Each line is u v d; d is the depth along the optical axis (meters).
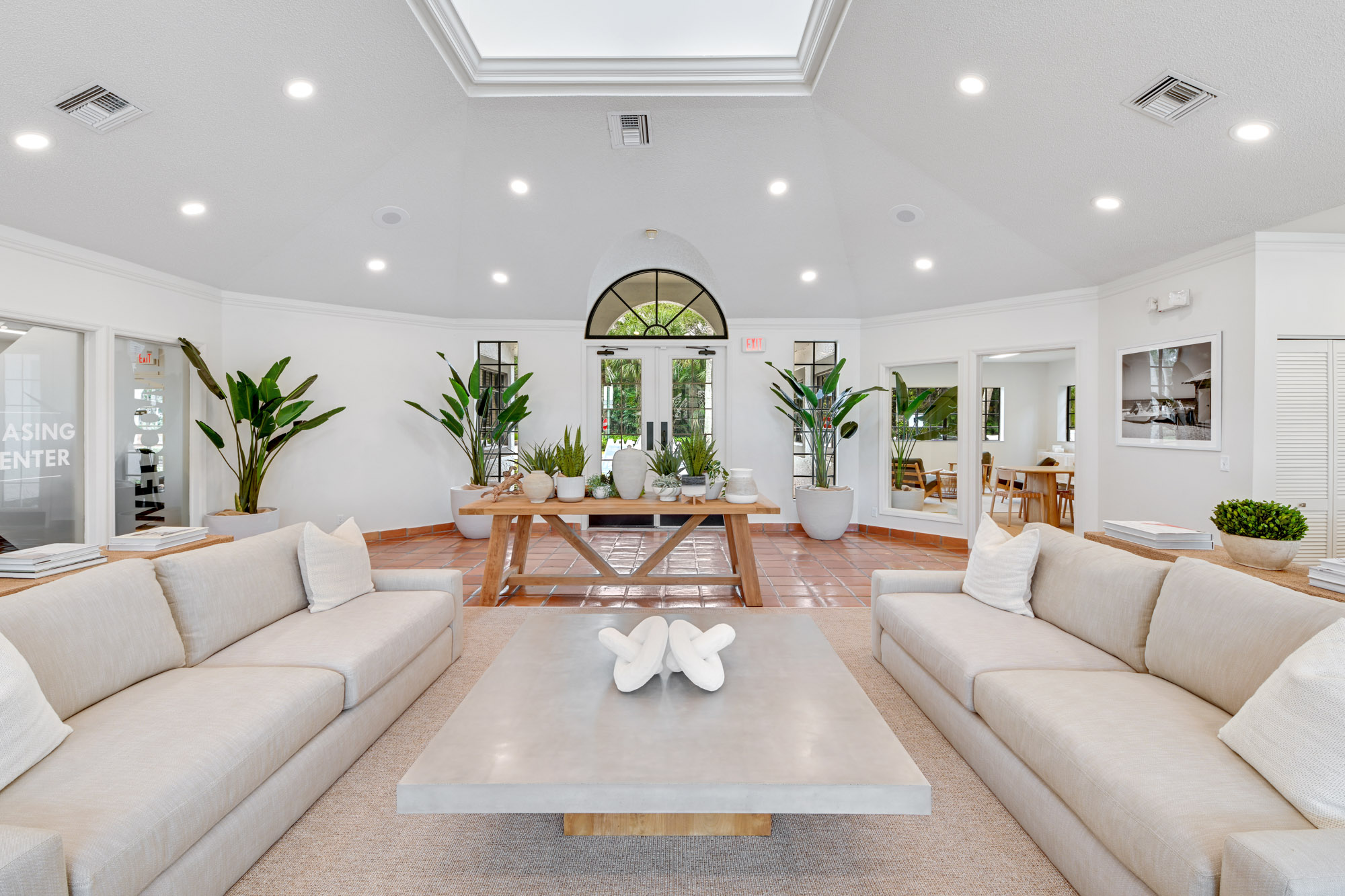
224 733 1.51
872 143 3.97
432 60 3.34
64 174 3.22
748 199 4.63
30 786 1.27
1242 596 1.70
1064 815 1.51
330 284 5.26
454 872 1.54
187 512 4.77
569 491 3.85
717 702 1.73
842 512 5.85
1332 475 3.59
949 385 8.87
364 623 2.32
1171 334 4.15
